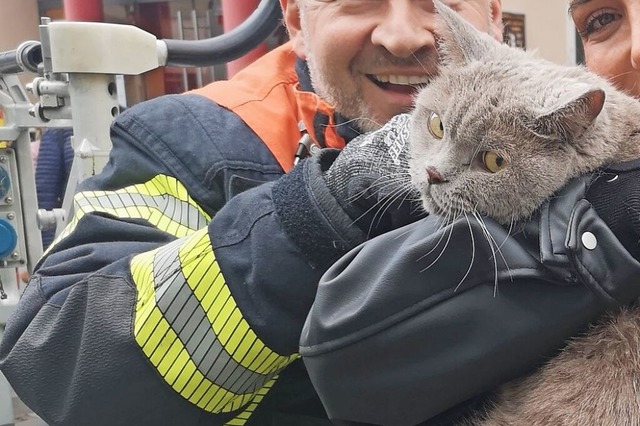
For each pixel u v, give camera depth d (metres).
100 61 1.40
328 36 1.16
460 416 0.76
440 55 0.98
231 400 0.90
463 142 0.77
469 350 0.68
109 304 0.91
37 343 0.94
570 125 0.72
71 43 1.38
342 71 1.18
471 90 0.80
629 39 1.01
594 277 0.65
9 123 1.72
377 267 0.73
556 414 0.66
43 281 1.02
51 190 2.45
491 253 0.69
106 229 1.07
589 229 0.67
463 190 0.74
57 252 1.08
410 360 0.70
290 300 0.83
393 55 1.12
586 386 0.66
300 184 0.85
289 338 0.83
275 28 1.63
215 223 0.88
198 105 1.21
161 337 0.86
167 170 1.14
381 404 0.72
